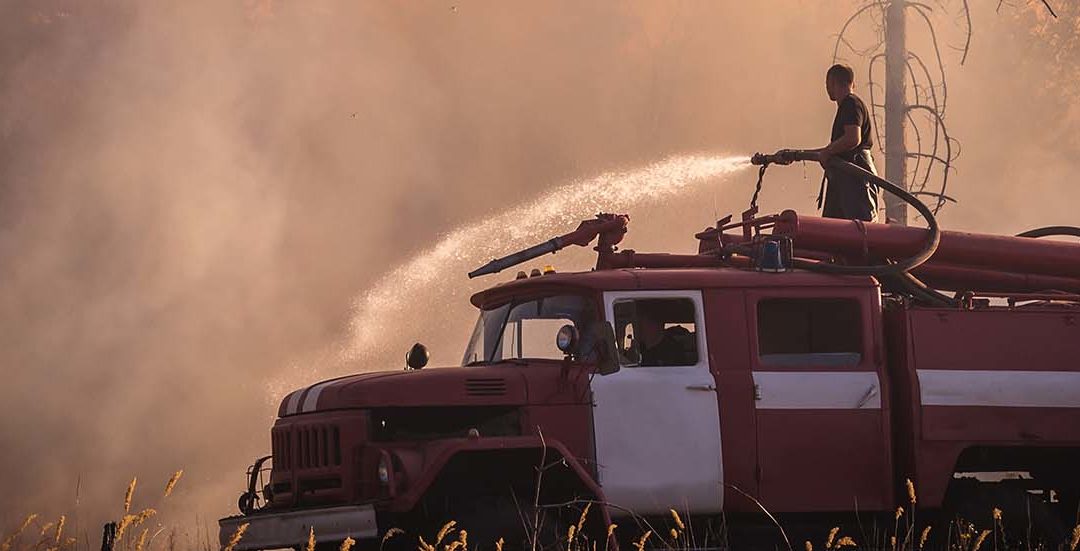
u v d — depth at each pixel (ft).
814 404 77.15
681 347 77.87
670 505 74.84
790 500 76.43
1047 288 87.76
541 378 74.90
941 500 78.43
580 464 73.92
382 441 73.92
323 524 69.97
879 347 78.79
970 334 80.28
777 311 78.69
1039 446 80.64
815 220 82.84
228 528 74.23
